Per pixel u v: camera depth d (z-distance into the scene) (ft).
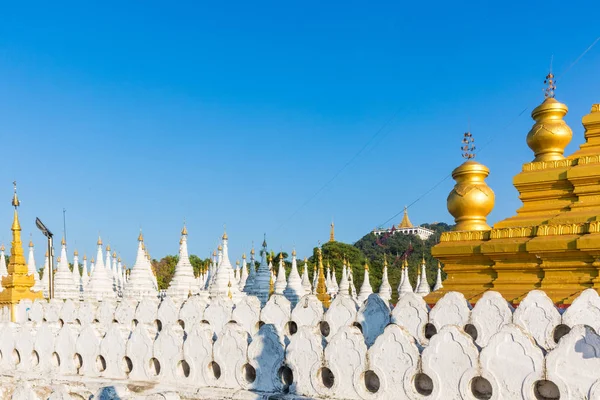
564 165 45.01
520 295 40.63
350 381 28.73
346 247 257.55
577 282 39.37
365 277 126.21
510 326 24.93
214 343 33.78
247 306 42.01
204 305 45.27
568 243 38.99
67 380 38.32
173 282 89.51
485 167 50.47
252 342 32.14
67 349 40.47
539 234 41.09
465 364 25.66
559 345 23.61
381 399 27.81
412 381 27.04
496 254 43.27
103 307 51.26
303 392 30.07
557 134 47.70
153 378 35.91
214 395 32.07
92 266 125.08
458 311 34.06
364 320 36.58
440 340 26.45
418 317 35.14
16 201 66.28
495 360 24.95
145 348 36.50
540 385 24.56
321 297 112.98
